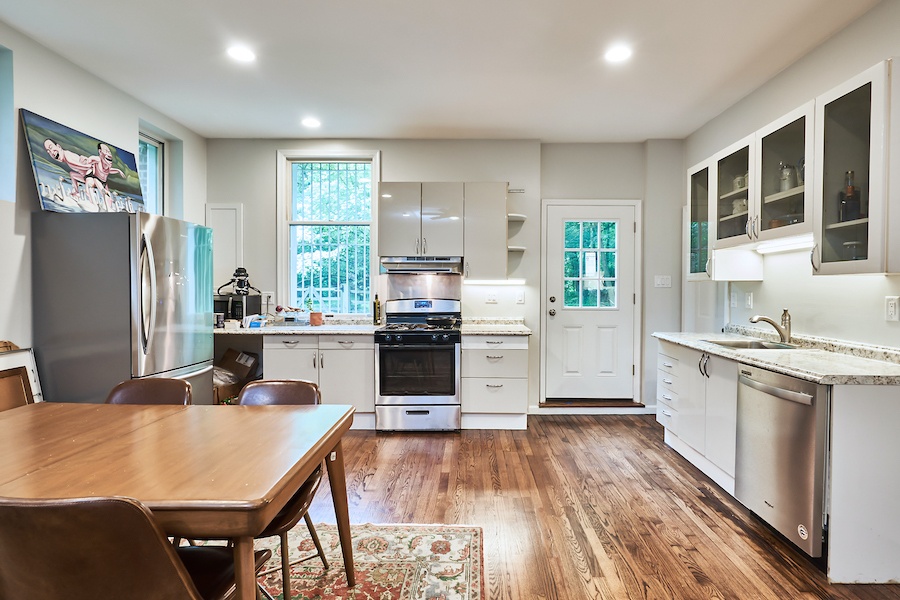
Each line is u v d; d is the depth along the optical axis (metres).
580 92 3.39
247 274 4.29
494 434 3.91
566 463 3.24
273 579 1.96
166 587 1.02
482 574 1.98
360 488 2.85
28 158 2.71
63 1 2.31
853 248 2.04
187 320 3.22
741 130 3.52
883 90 1.88
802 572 1.99
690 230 3.59
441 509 2.57
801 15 2.42
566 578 1.95
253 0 2.30
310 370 4.02
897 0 2.22
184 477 1.21
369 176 4.52
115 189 3.25
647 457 3.34
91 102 3.10
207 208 4.45
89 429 1.64
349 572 1.90
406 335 3.94
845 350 2.49
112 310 2.76
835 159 2.13
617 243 4.64
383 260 4.18
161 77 3.15
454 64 2.97
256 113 3.81
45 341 2.78
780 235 2.52
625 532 2.32
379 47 2.76
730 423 2.59
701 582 1.92
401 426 3.96
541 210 4.61
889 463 1.93
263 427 1.66
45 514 0.93
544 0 2.29
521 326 4.36
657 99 3.52
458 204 4.16
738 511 2.53
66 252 2.76
